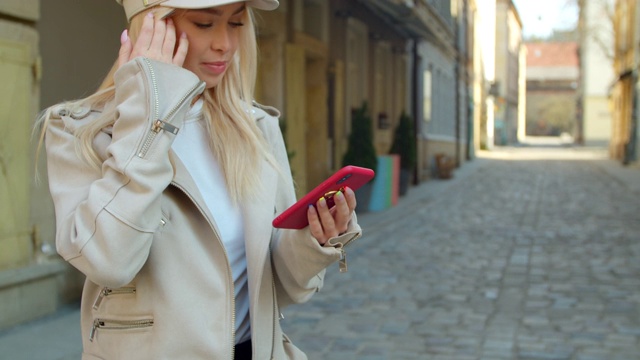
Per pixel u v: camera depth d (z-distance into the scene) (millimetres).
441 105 25891
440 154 23609
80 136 1415
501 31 55531
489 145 47594
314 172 12461
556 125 90312
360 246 9320
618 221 11906
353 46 14922
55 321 5297
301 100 11117
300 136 11102
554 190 18203
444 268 7863
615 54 33562
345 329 5375
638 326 5484
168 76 1403
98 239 1289
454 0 28172
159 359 1382
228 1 1464
